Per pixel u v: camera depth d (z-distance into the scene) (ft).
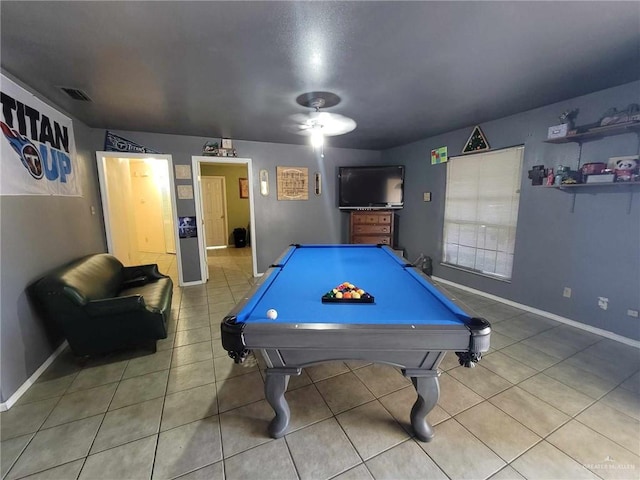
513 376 6.79
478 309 10.75
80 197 10.27
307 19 4.86
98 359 7.73
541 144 9.73
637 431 5.19
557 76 7.23
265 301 5.48
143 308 7.66
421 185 15.25
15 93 6.72
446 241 14.10
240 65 6.50
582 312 9.07
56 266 8.27
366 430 5.32
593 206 8.59
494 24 5.04
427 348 4.32
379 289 6.16
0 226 6.06
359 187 16.58
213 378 6.91
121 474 4.50
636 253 7.83
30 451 4.91
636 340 7.97
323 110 9.81
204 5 4.46
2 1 4.29
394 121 11.32
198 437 5.18
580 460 4.65
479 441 5.04
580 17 4.83
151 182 21.53
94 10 4.56
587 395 6.13
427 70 6.85
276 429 5.12
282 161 15.96
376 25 5.05
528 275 10.48
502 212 11.32
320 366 7.35
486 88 7.96
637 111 7.04
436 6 4.53
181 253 14.10
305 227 17.03
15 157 6.64
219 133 13.10
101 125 11.37
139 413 5.78
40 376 7.00
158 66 6.50
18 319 6.45
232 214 25.49
